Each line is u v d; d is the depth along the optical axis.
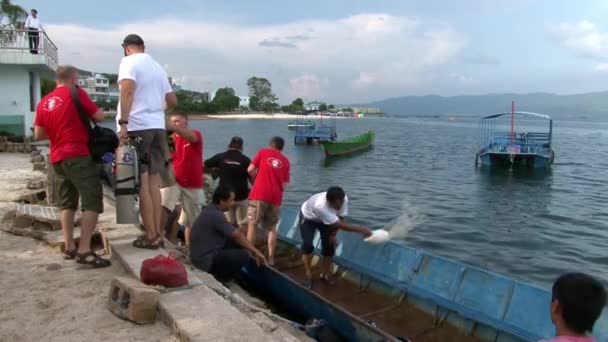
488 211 16.58
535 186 22.44
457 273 6.40
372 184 23.17
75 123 4.99
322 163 32.78
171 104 5.79
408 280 6.89
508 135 33.94
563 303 2.54
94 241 6.46
